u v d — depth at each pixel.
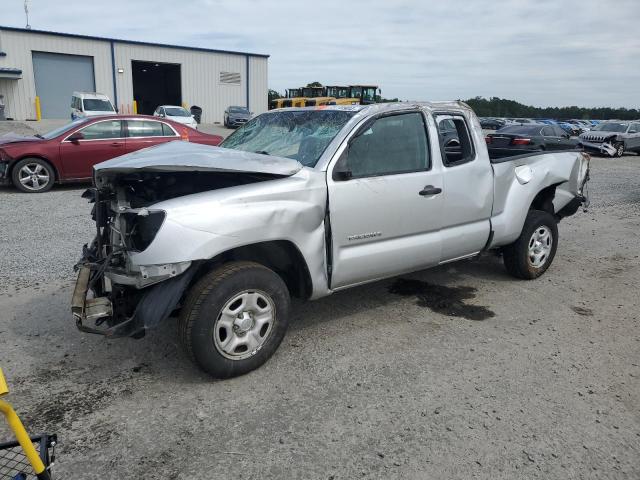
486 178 4.92
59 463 2.75
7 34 31.23
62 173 10.67
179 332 3.42
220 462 2.79
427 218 4.48
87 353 3.93
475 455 2.88
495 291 5.43
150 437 2.98
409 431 3.07
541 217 5.59
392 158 4.29
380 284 5.55
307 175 3.76
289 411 3.25
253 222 3.45
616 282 5.83
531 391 3.53
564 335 4.43
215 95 38.88
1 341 4.08
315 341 4.20
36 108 32.41
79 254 6.28
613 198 11.54
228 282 3.40
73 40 33.19
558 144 18.69
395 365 3.84
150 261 3.23
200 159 3.54
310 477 2.69
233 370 3.54
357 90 32.72
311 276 3.84
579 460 2.86
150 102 43.62
